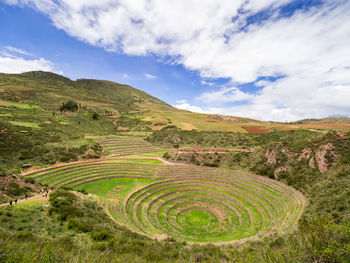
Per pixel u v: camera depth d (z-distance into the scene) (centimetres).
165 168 5697
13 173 4006
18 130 5897
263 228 3180
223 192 4609
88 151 6134
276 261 872
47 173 4488
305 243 833
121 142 8256
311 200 3023
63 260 1112
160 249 2038
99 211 2934
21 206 2564
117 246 1820
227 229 3350
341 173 3253
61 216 2303
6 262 1015
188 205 4159
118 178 4984
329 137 4100
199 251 2083
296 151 4719
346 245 709
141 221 3353
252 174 5106
